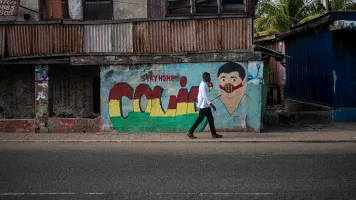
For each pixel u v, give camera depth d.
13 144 10.33
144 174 6.95
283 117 14.11
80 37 12.22
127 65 12.09
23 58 12.02
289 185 6.20
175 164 7.73
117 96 12.16
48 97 12.24
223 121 12.04
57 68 13.91
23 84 13.99
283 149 9.41
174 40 12.09
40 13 12.30
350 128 12.49
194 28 12.05
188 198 5.57
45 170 7.28
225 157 8.41
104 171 7.18
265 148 9.55
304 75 16.80
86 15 12.42
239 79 11.91
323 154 8.73
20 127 12.18
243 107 11.98
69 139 10.96
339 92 14.06
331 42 13.99
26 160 8.18
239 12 12.03
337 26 13.14
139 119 12.16
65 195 5.75
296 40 17.67
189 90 12.03
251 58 11.79
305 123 13.72
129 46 12.14
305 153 8.86
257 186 6.15
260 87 11.88
